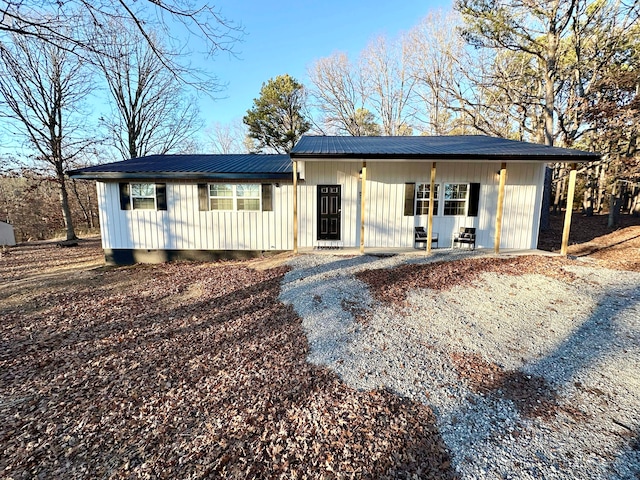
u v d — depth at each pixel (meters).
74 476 2.11
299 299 5.47
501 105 17.91
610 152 13.28
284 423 2.61
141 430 2.54
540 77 16.33
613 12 13.30
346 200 9.55
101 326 4.60
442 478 2.11
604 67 13.66
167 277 7.43
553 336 4.21
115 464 2.21
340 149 8.38
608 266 7.52
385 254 8.77
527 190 9.45
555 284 6.24
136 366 3.50
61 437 2.46
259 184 9.21
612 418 2.71
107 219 9.12
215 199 9.20
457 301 5.43
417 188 9.54
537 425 2.63
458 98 16.59
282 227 9.42
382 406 2.83
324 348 3.87
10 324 4.68
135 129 19.02
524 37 13.30
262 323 4.62
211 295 5.94
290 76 23.17
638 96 10.77
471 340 4.10
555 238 12.13
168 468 2.17
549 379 3.28
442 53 20.89
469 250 9.27
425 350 3.84
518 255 8.63
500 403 2.90
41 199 20.66
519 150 8.21
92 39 4.28
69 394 3.01
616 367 3.47
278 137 23.66
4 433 2.50
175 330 4.44
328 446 2.37
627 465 2.23
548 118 14.00
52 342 4.10
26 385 3.15
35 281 7.18
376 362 3.56
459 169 9.38
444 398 2.96
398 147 8.88
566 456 2.31
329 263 7.84
